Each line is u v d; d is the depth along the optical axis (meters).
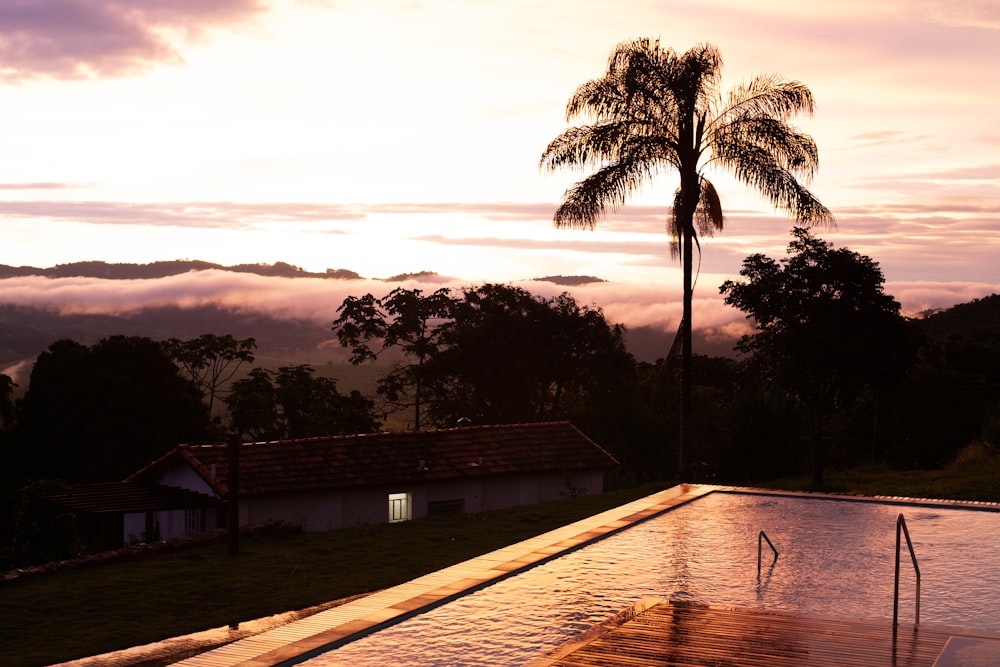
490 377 57.31
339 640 8.34
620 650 7.93
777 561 11.85
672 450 40.50
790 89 24.94
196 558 22.06
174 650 14.88
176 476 29.98
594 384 56.50
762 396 35.72
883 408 44.53
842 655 7.79
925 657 7.72
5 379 51.41
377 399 65.12
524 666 7.56
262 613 17.03
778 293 27.91
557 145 25.16
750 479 35.91
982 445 33.72
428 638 8.52
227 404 56.53
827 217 24.77
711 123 25.20
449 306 63.59
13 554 28.59
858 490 26.39
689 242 24.81
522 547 12.45
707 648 7.98
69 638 15.83
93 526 30.09
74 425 46.06
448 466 30.23
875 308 27.70
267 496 27.08
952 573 11.29
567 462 32.00
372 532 24.84
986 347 51.59
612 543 13.02
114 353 48.66
